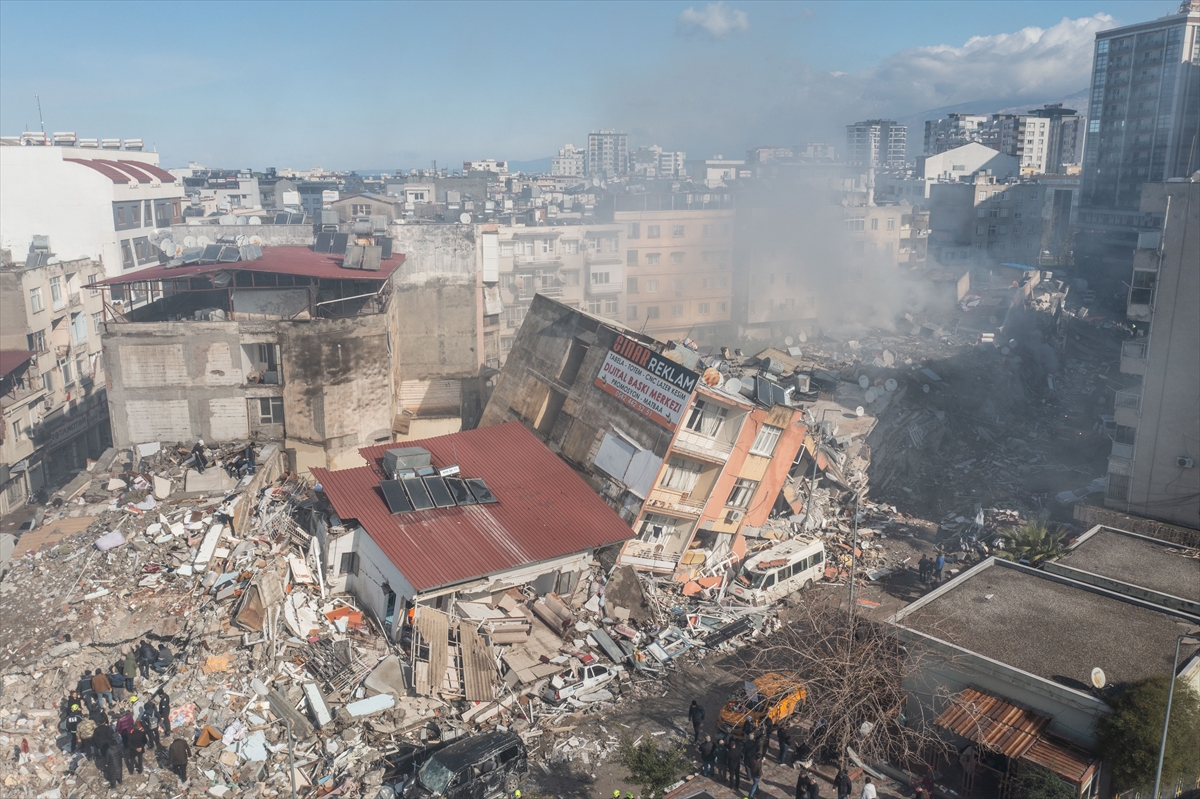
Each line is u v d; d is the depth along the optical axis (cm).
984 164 16075
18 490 5769
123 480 4375
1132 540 4403
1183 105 14338
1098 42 15575
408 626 3550
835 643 3284
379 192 14150
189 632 3388
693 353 4438
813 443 5491
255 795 2800
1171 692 2588
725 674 3775
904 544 5231
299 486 4456
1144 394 4875
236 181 15525
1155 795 2552
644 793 2825
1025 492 6025
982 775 2953
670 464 4328
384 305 5350
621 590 4100
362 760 2972
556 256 8794
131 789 2786
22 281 5844
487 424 5306
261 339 4675
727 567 4616
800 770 3094
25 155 7606
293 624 3531
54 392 6322
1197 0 14188
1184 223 4609
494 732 3011
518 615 3744
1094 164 15888
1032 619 3406
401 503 3950
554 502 4272
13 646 3291
